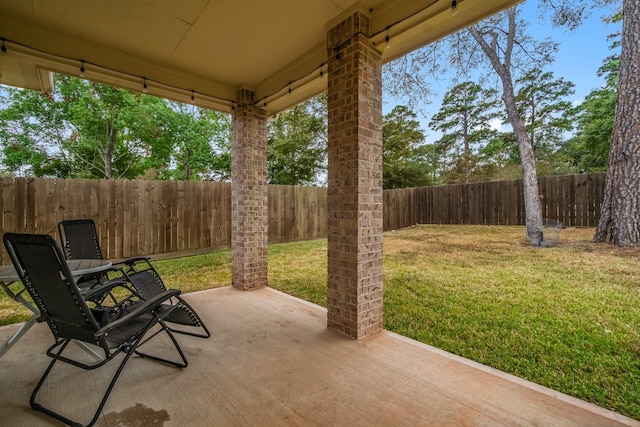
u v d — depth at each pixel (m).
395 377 1.95
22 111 7.98
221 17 2.56
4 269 2.33
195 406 1.69
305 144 12.38
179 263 5.62
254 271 4.05
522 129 7.03
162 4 2.38
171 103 9.27
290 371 2.04
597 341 2.36
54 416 1.62
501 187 8.48
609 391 1.79
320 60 3.02
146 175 10.03
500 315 2.93
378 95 2.66
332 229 2.71
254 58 3.30
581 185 6.96
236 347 2.39
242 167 3.96
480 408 1.64
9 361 2.20
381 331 2.68
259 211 4.10
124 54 3.13
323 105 12.45
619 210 5.10
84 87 7.90
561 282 3.78
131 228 5.55
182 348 2.38
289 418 1.59
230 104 3.99
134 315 1.78
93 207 5.13
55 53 2.74
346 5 2.46
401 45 2.85
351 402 1.71
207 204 6.49
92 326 1.67
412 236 7.88
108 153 8.73
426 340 2.50
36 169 8.58
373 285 2.64
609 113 9.49
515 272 4.31
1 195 4.35
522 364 2.10
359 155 2.49
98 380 1.96
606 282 3.70
